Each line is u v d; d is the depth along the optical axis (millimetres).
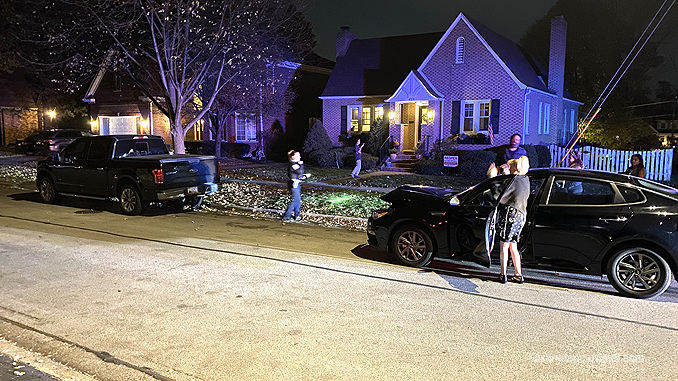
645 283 6465
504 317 5730
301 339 5039
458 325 5465
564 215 6859
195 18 18922
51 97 37281
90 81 34781
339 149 27016
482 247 7383
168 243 9258
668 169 19078
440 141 25234
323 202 14328
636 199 6602
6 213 12258
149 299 6184
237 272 7402
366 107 28641
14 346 4859
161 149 14055
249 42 20641
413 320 5594
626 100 38625
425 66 26156
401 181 19922
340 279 7156
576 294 6695
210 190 12914
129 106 33750
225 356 4648
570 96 32406
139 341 4969
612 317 5785
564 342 5039
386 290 6688
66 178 13461
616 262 6598
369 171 24062
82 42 22656
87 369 4414
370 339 5055
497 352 4781
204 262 7938
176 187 12109
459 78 25281
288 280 7051
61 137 30359
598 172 7031
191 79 19484
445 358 4645
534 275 7648
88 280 6930
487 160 22156
